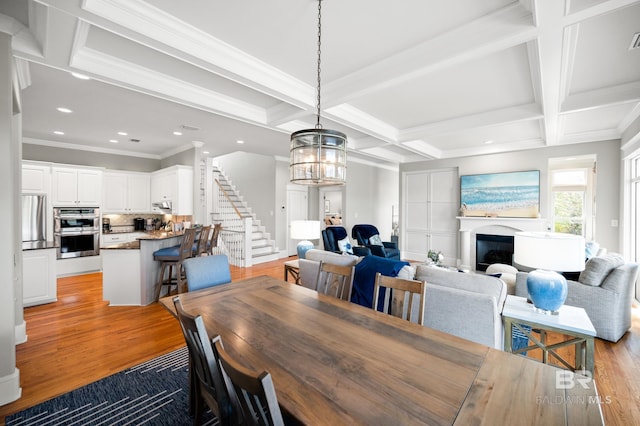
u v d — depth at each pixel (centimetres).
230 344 139
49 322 332
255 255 691
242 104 371
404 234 751
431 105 378
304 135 194
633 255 429
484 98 354
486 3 194
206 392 147
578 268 193
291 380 110
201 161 686
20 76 259
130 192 649
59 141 552
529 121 429
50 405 195
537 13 177
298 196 821
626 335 303
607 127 457
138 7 191
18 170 274
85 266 550
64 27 193
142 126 449
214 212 799
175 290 466
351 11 200
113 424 179
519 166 569
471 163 630
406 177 746
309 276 321
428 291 231
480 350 134
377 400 98
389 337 147
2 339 196
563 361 205
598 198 480
